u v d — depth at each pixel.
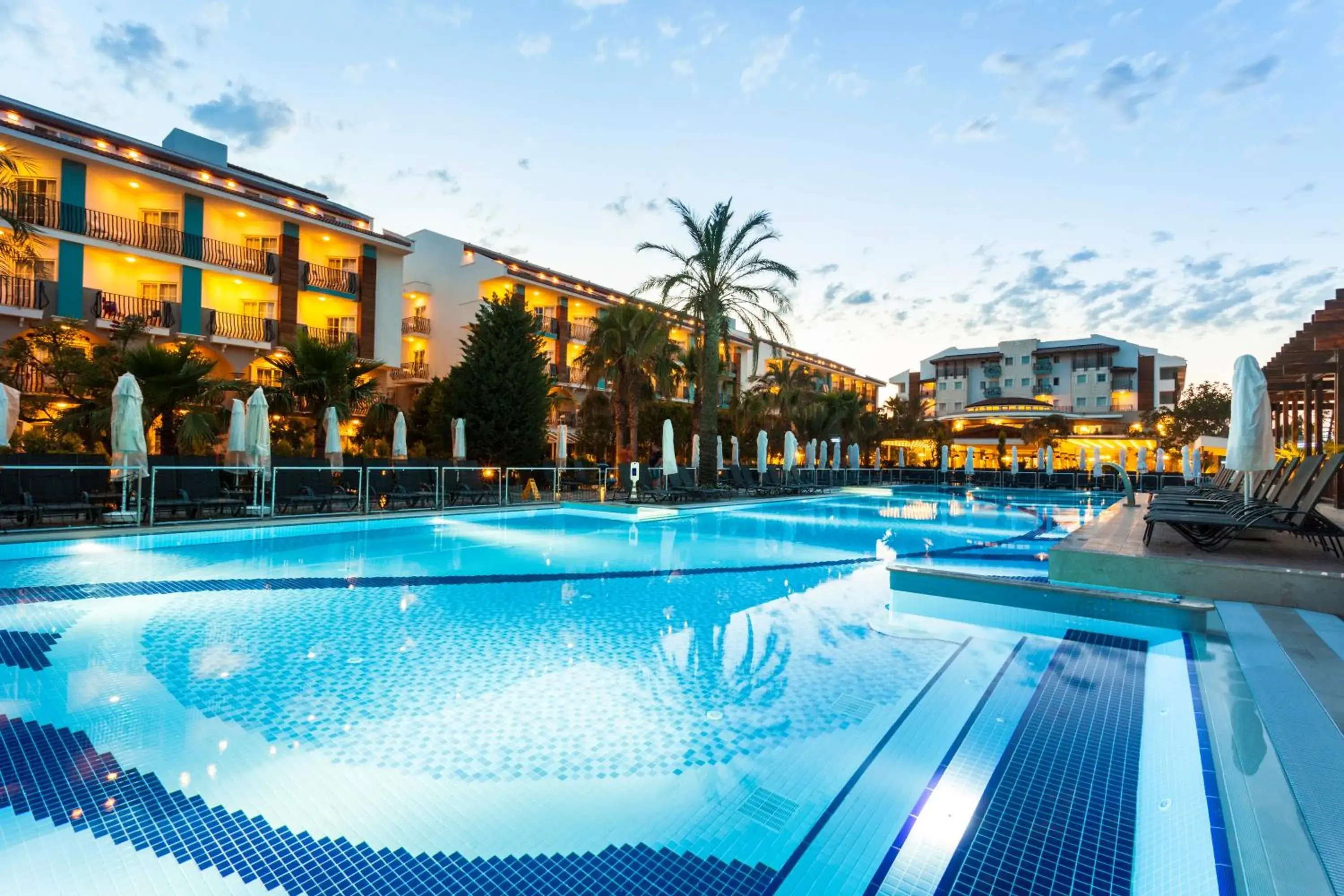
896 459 42.94
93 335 19.55
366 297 26.34
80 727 3.33
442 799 2.68
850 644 4.96
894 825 2.51
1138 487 27.56
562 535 11.87
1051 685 4.01
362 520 12.24
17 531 9.04
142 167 19.97
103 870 2.19
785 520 15.24
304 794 2.70
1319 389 13.79
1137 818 2.54
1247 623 4.82
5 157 12.84
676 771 2.94
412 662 4.50
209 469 11.34
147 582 7.06
